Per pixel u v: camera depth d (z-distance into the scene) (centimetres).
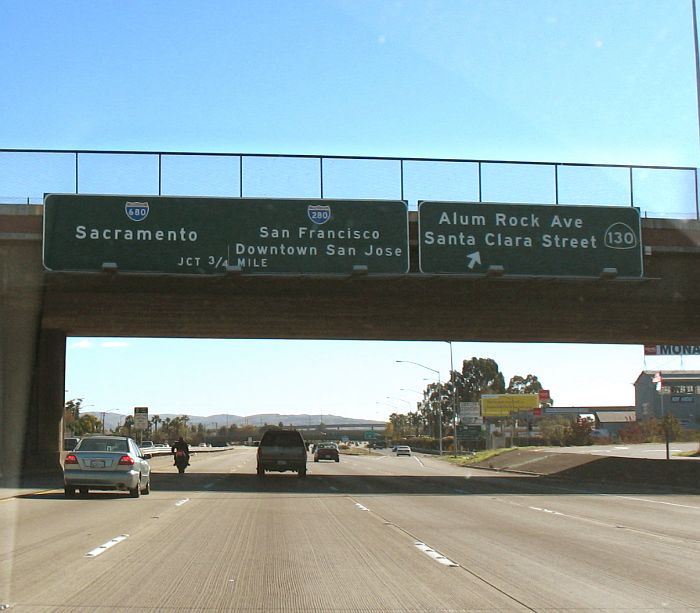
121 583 1057
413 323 4009
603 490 3072
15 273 2820
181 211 2728
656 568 1214
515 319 3894
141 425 6072
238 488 2977
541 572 1171
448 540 1513
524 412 12119
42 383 3922
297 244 2759
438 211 2833
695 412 13362
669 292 3175
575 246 2884
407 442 15800
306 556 1299
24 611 898
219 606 934
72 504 2145
